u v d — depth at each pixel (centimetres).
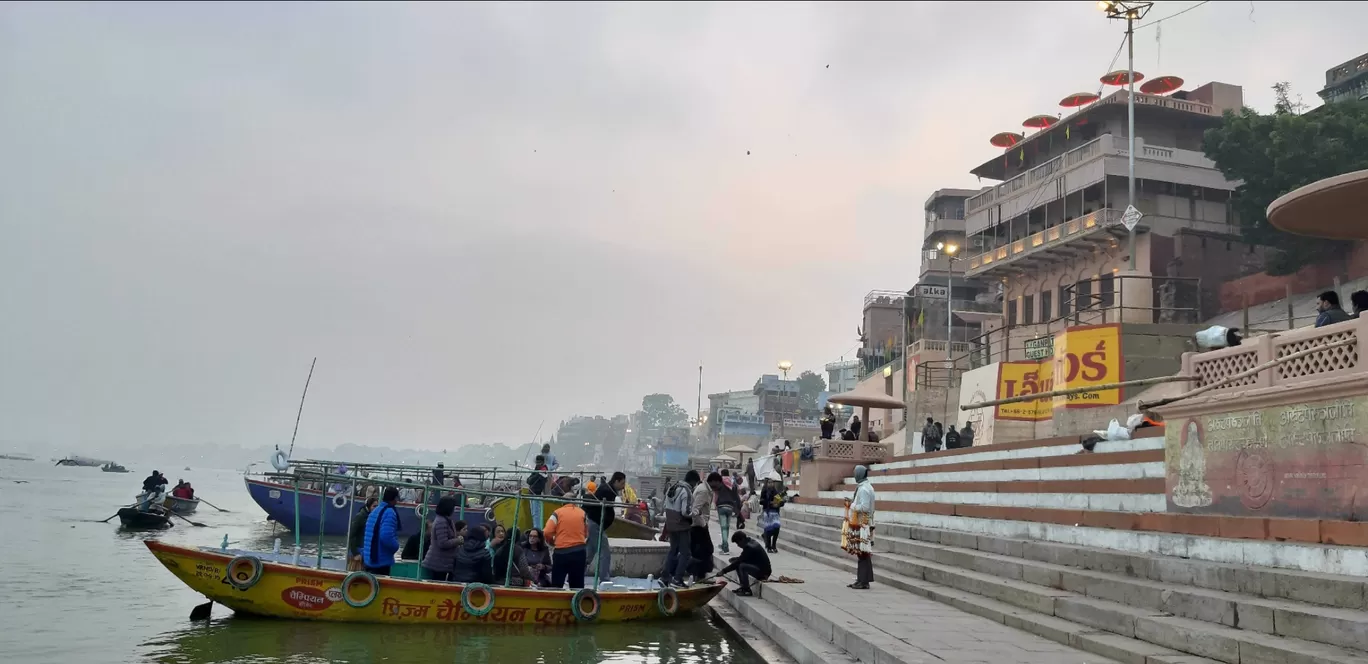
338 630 1138
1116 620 834
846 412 5794
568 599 1216
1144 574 930
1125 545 1038
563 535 1273
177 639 1085
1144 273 3341
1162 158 3491
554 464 2333
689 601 1318
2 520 3184
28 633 1130
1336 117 2889
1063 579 1002
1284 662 647
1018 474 1441
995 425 2488
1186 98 3994
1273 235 3072
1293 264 2939
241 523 3481
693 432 11162
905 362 4266
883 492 1938
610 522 1500
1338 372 823
